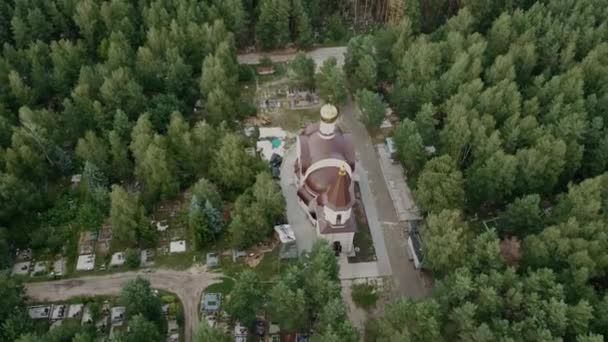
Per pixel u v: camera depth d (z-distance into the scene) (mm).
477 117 101312
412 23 130750
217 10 125125
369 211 100188
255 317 82000
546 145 94562
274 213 91875
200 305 86750
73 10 126125
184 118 110562
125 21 121188
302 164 92312
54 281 89250
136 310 78125
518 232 91625
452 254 81312
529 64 115938
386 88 123750
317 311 78938
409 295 89312
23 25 120062
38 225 95938
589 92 113750
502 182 94250
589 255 80938
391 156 108500
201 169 100500
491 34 123438
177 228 96875
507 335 72188
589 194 87312
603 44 115625
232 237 91875
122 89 106438
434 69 112062
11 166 94062
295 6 127438
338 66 128750
